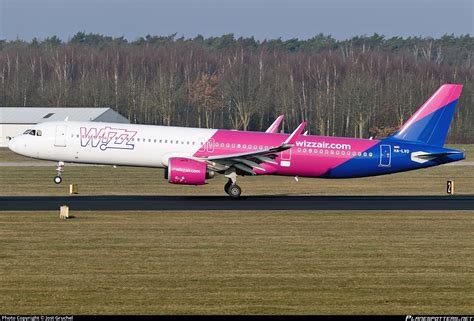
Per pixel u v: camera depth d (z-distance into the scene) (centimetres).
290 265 11638
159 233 14425
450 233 14762
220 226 15388
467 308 9312
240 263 11750
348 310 9188
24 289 10062
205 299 9631
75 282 10450
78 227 15050
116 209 17888
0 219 16050
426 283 10556
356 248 13088
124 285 10312
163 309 9175
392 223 16062
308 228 15250
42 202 19388
